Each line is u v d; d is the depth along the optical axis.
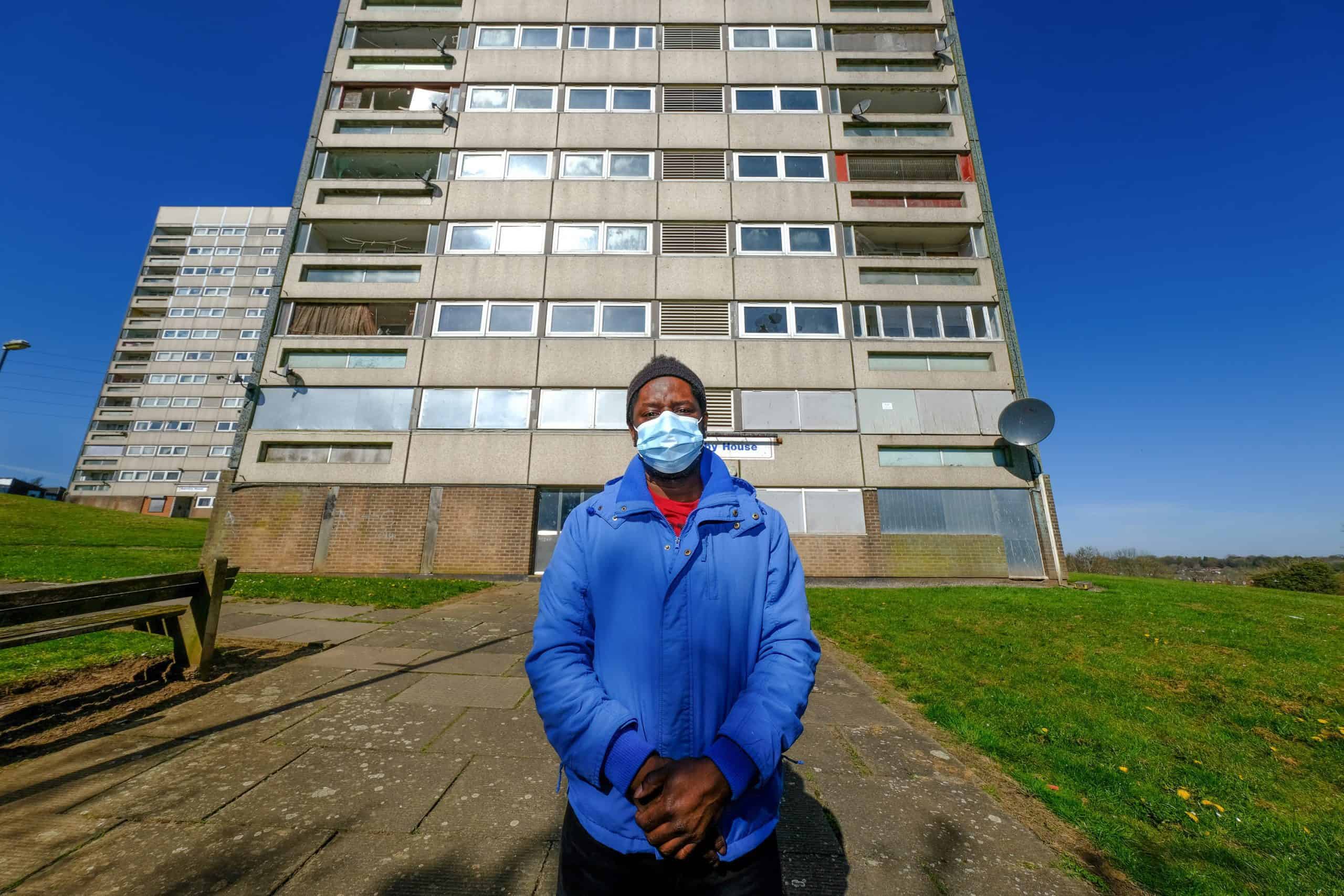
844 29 18.69
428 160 17.66
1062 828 2.53
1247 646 6.25
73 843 2.14
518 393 15.00
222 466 59.34
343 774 2.78
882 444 14.77
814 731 3.62
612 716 1.13
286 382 14.90
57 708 3.47
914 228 16.89
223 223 67.56
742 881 1.17
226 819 2.35
